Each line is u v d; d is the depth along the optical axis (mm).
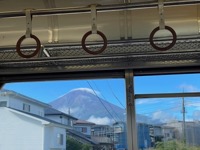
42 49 2498
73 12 1730
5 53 2566
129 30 2486
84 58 2625
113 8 1701
